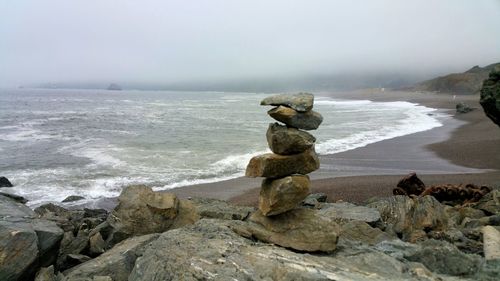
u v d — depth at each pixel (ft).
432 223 39.93
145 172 92.07
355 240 32.32
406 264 25.48
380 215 40.34
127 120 223.10
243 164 100.58
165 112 293.02
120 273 27.91
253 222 28.43
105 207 68.49
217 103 459.32
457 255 25.91
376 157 106.22
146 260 25.03
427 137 140.67
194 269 22.39
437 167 92.94
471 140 128.36
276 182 27.35
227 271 22.00
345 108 322.55
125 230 36.63
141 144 133.18
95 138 148.15
